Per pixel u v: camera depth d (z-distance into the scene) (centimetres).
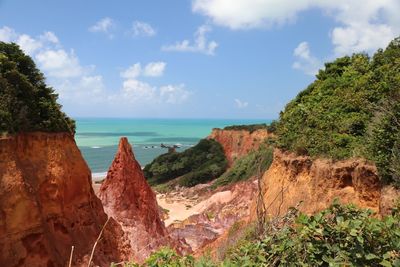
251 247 639
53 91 1933
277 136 2064
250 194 4581
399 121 1259
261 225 680
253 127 8350
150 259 635
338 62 2130
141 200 2981
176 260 640
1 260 1418
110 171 3003
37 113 1758
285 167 1798
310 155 1612
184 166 8525
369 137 1406
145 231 2673
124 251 2128
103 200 2875
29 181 1602
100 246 1944
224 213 4412
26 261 1498
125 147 3083
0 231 1431
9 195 1478
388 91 1519
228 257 700
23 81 1723
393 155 1184
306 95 2106
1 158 1509
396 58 1720
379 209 1182
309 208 1462
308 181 1561
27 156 1672
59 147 1820
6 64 1694
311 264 588
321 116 1755
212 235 3369
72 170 1875
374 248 586
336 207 634
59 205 1750
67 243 1741
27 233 1515
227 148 8506
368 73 1805
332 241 600
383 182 1206
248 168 6738
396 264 549
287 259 602
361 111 1598
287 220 675
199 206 5988
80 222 1883
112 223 2195
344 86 1873
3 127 1555
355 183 1338
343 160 1427
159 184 8475
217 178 7644
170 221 5266
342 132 1566
